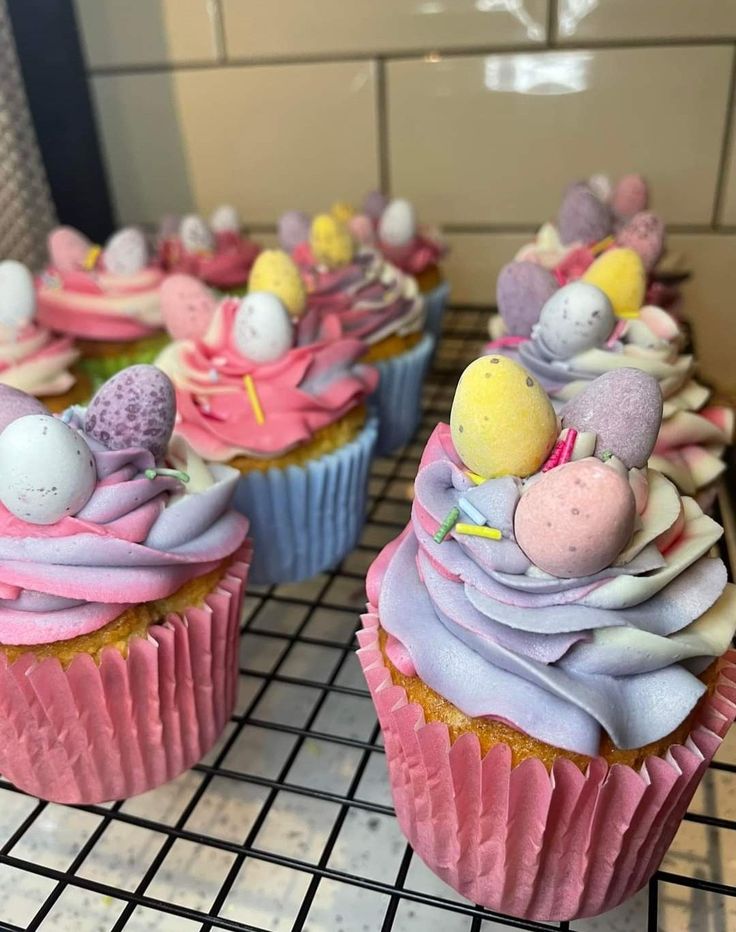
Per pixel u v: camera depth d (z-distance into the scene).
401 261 0.34
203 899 0.17
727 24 0.31
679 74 0.32
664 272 0.30
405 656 0.16
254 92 0.36
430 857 0.17
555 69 0.33
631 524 0.14
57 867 0.18
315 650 0.24
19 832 0.18
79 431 0.17
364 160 0.36
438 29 0.33
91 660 0.17
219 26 0.35
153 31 0.36
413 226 0.34
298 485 0.24
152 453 0.17
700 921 0.17
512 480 0.15
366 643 0.17
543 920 0.16
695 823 0.18
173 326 0.26
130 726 0.18
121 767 0.18
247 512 0.24
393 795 0.18
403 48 0.34
